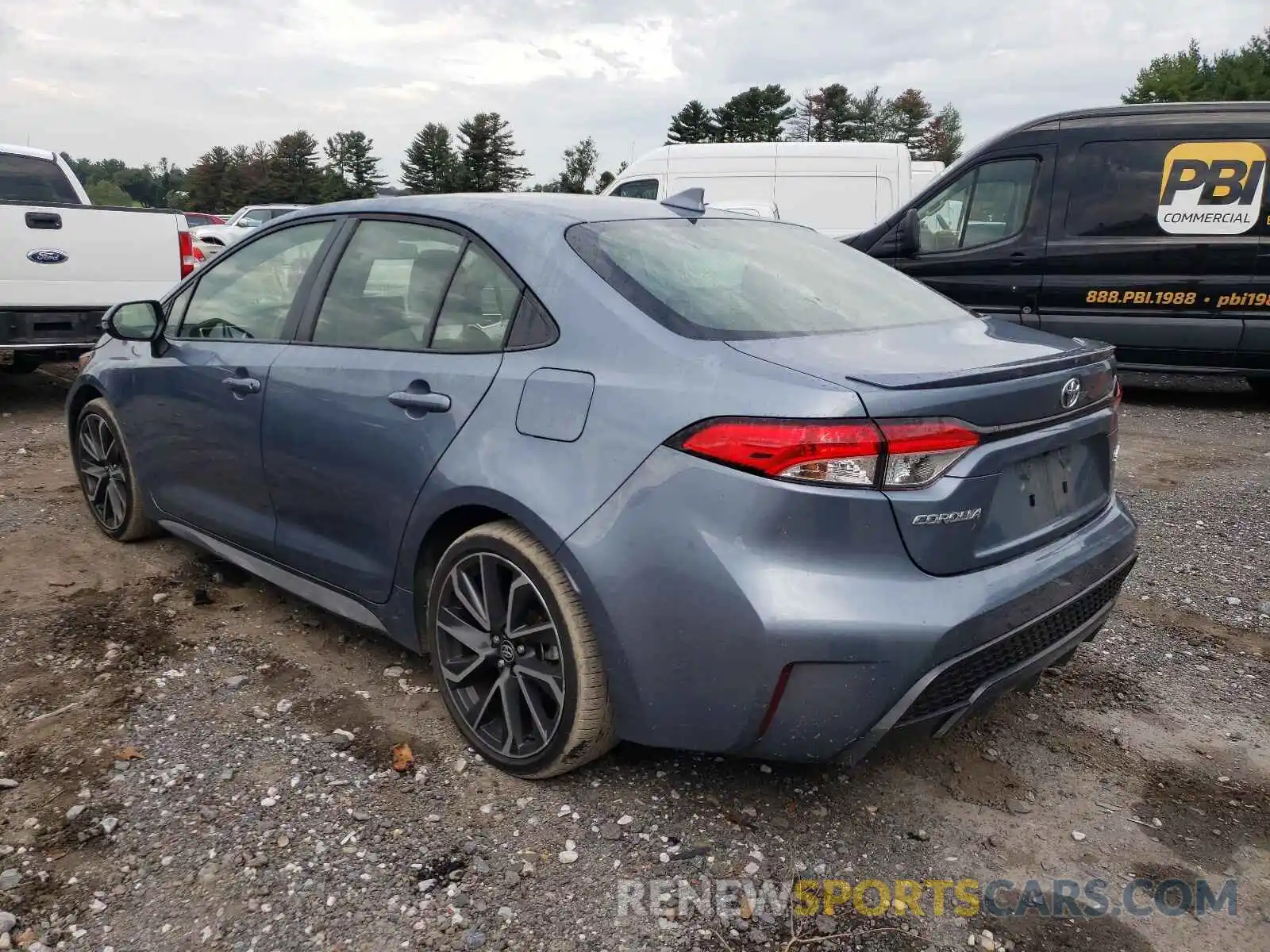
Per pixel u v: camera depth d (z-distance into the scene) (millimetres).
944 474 2275
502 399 2725
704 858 2504
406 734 3045
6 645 3557
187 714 3129
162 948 2168
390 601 3158
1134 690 3457
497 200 3186
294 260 3629
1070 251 8617
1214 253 8195
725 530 2271
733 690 2314
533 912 2305
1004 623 2389
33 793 2686
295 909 2291
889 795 2801
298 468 3365
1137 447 7113
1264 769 2977
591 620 2508
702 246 3088
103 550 4562
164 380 3994
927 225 9312
